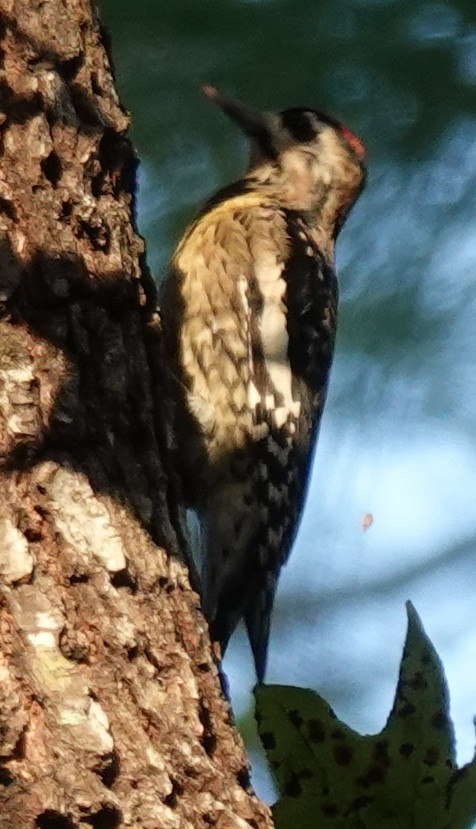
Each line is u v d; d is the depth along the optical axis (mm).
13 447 6773
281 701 6578
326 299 10883
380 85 10391
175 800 6395
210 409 10188
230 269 10383
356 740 6555
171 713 6574
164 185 10727
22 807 6137
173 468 7543
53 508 6738
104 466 7004
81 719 6324
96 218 7461
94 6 7801
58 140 7441
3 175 7258
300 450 10820
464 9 10242
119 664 6531
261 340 10453
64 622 6488
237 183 11062
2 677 6301
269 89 10312
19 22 7488
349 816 6527
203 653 6867
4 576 6504
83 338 7215
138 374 7387
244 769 6734
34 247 7215
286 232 10758
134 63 10164
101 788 6234
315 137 11164
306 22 10188
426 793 6508
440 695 6578
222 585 10234
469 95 10398
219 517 10242
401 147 10664
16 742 6219
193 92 10406
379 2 10211
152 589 6832
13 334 6996
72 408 6988
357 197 11000
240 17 10094
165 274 10398
